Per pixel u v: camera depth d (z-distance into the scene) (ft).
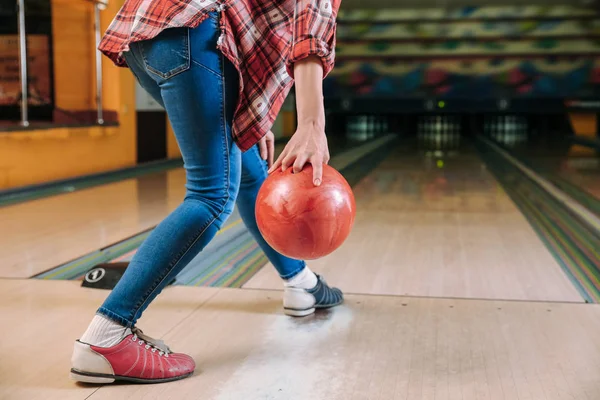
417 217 9.88
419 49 31.27
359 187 13.50
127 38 3.82
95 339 3.80
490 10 30.22
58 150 13.98
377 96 31.96
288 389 3.79
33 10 16.37
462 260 7.15
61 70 16.55
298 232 3.48
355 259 7.14
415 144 28.50
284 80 4.09
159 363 3.88
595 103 30.45
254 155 4.60
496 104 31.32
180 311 5.21
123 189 12.89
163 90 3.83
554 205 11.35
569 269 6.80
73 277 6.31
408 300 5.59
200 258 7.16
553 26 30.09
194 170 3.91
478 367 4.12
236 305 5.39
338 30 31.48
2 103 16.69
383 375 3.99
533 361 4.22
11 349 4.41
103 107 16.75
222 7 3.74
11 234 8.41
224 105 3.85
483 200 11.76
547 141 30.30
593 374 4.01
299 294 5.08
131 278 3.82
